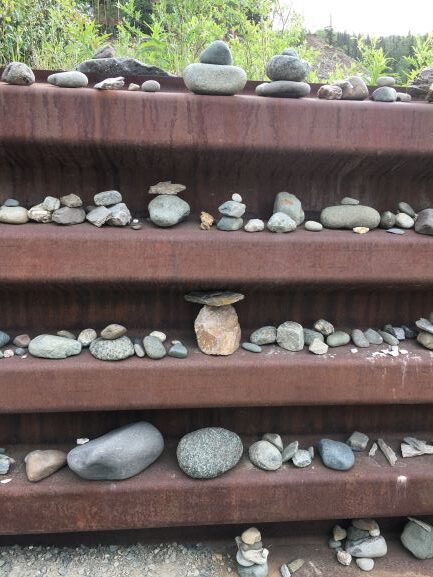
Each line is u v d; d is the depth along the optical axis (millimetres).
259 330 1396
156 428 1384
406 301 1476
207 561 1384
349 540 1437
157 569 1350
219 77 1194
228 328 1336
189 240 1233
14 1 1999
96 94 1157
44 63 2021
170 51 2092
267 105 1213
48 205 1270
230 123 1210
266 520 1342
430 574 1382
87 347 1331
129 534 1420
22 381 1240
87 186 1336
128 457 1259
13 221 1248
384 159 1315
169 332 1411
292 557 1416
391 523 1504
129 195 1355
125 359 1286
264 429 1466
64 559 1363
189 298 1354
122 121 1177
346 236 1300
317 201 1432
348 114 1241
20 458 1358
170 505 1297
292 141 1241
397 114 1255
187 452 1300
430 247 1305
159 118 1186
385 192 1444
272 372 1305
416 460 1420
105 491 1270
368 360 1340
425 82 1459
